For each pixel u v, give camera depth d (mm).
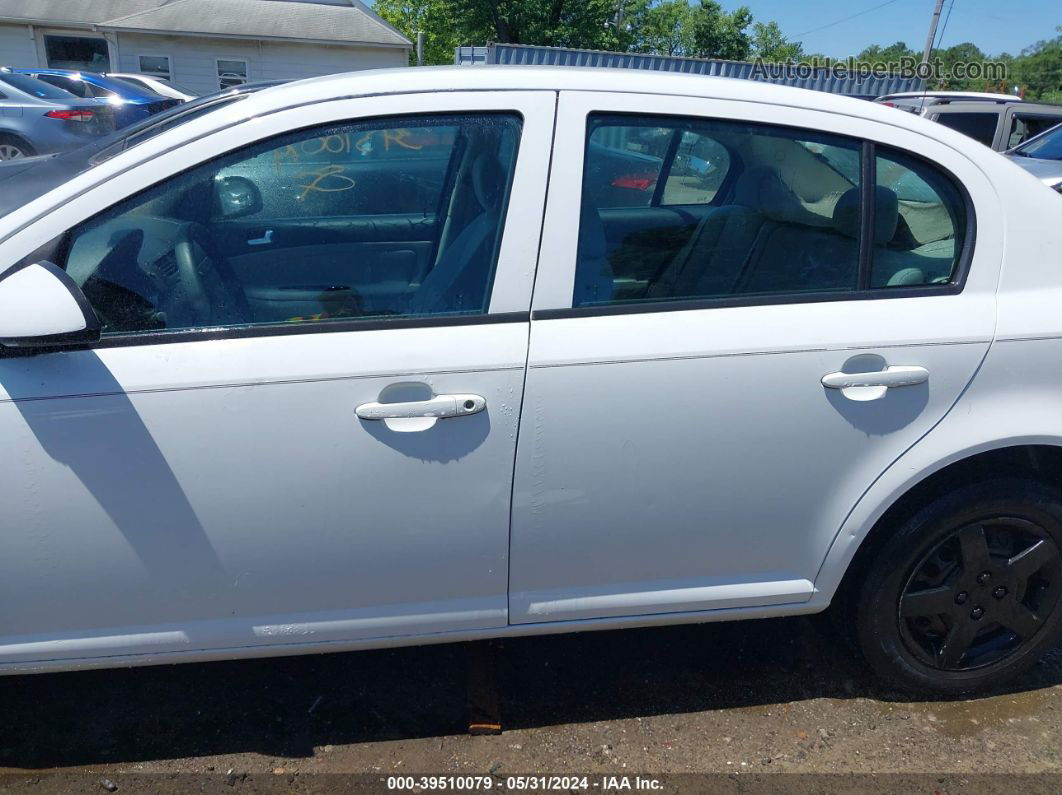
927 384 2230
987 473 2373
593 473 2145
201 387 1983
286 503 2053
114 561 2049
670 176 2240
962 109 12148
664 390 2123
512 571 2230
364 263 2191
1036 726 2506
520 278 2113
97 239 2021
